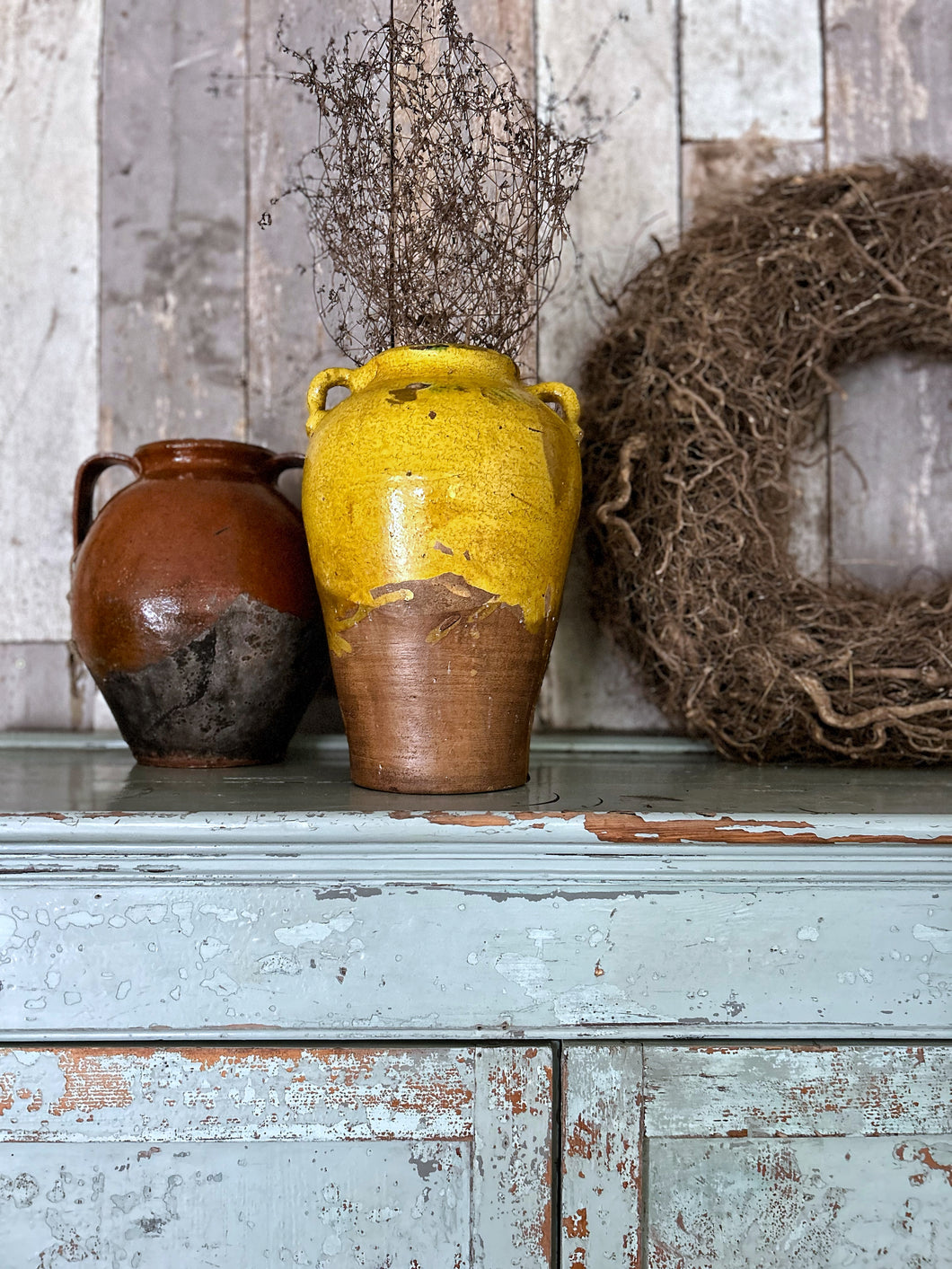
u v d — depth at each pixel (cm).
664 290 93
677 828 57
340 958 59
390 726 67
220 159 102
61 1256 58
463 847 58
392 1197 58
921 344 100
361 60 81
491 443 64
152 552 79
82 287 103
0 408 103
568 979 59
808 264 92
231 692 80
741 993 59
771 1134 59
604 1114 59
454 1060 59
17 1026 58
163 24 103
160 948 58
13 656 103
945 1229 59
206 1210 58
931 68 102
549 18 102
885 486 102
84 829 57
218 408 102
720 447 89
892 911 60
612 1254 59
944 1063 60
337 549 66
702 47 102
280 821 57
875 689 84
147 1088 58
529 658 68
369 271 79
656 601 88
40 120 103
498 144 81
